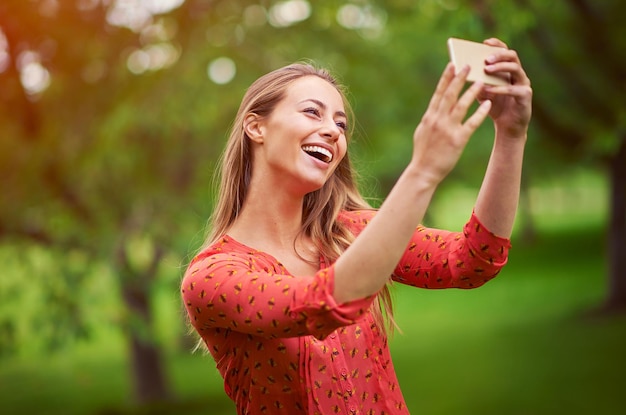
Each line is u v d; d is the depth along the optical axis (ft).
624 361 41.27
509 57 4.55
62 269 28.14
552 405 35.22
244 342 5.15
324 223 5.83
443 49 35.65
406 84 40.68
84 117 28.68
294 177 5.31
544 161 49.24
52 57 27.17
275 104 5.39
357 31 36.76
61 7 26.58
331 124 5.30
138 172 33.04
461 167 62.28
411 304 77.56
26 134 27.78
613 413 32.86
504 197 5.05
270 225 5.52
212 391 50.60
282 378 5.12
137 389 48.65
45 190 28.66
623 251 52.65
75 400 51.55
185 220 32.04
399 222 4.16
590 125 31.17
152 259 35.63
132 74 29.17
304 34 34.42
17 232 28.91
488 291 77.41
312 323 4.34
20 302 28.32
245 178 5.61
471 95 4.20
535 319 57.57
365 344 5.36
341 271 4.26
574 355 44.24
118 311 29.89
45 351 27.84
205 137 35.94
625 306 52.75
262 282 4.61
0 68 26.27
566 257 94.32
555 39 29.09
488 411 35.55
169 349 64.75
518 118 4.87
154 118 30.35
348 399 5.17
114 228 29.48
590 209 187.93
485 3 19.57
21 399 52.85
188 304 4.99
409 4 31.30
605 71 29.04
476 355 49.08
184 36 29.58
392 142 48.93
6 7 25.17
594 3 28.94
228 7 30.60
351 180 6.21
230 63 33.30
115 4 27.76
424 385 43.16
